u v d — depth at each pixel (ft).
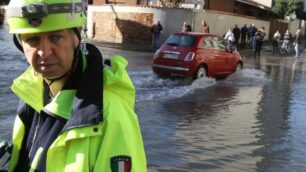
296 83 51.75
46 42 5.27
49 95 5.81
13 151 6.06
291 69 70.23
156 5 103.09
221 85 45.73
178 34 47.62
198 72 46.19
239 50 105.29
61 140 5.08
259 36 96.99
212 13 102.78
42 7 5.02
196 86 43.32
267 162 20.79
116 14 104.99
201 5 99.81
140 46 96.37
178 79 46.16
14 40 5.70
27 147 5.91
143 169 5.46
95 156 5.05
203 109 32.48
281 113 32.89
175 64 45.68
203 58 46.50
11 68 46.88
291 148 23.48
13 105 28.63
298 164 20.81
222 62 49.47
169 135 24.54
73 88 5.50
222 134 25.55
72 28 5.38
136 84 41.88
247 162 20.58
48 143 5.43
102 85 5.24
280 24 157.58
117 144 5.09
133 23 101.65
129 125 5.32
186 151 21.70
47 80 5.65
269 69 67.72
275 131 27.09
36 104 5.83
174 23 96.58
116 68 5.47
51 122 5.55
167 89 40.32
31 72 5.91
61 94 5.48
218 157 21.07
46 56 5.29
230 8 132.16
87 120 5.01
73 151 5.07
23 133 6.10
